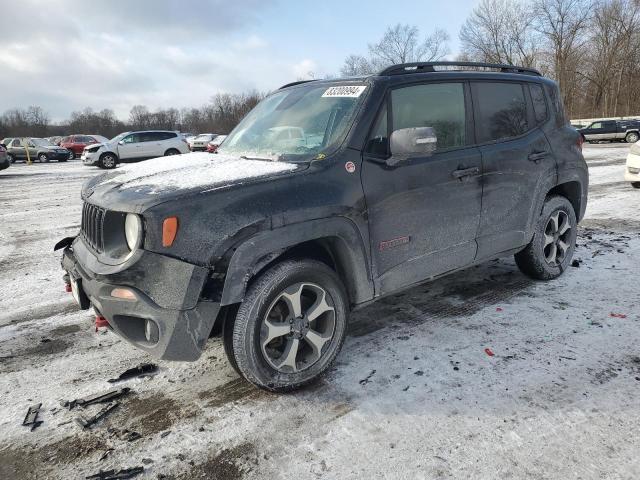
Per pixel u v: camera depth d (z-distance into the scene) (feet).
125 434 8.37
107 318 8.33
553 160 13.58
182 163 10.77
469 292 14.01
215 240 7.95
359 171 9.58
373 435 8.05
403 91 10.65
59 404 9.30
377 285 10.07
